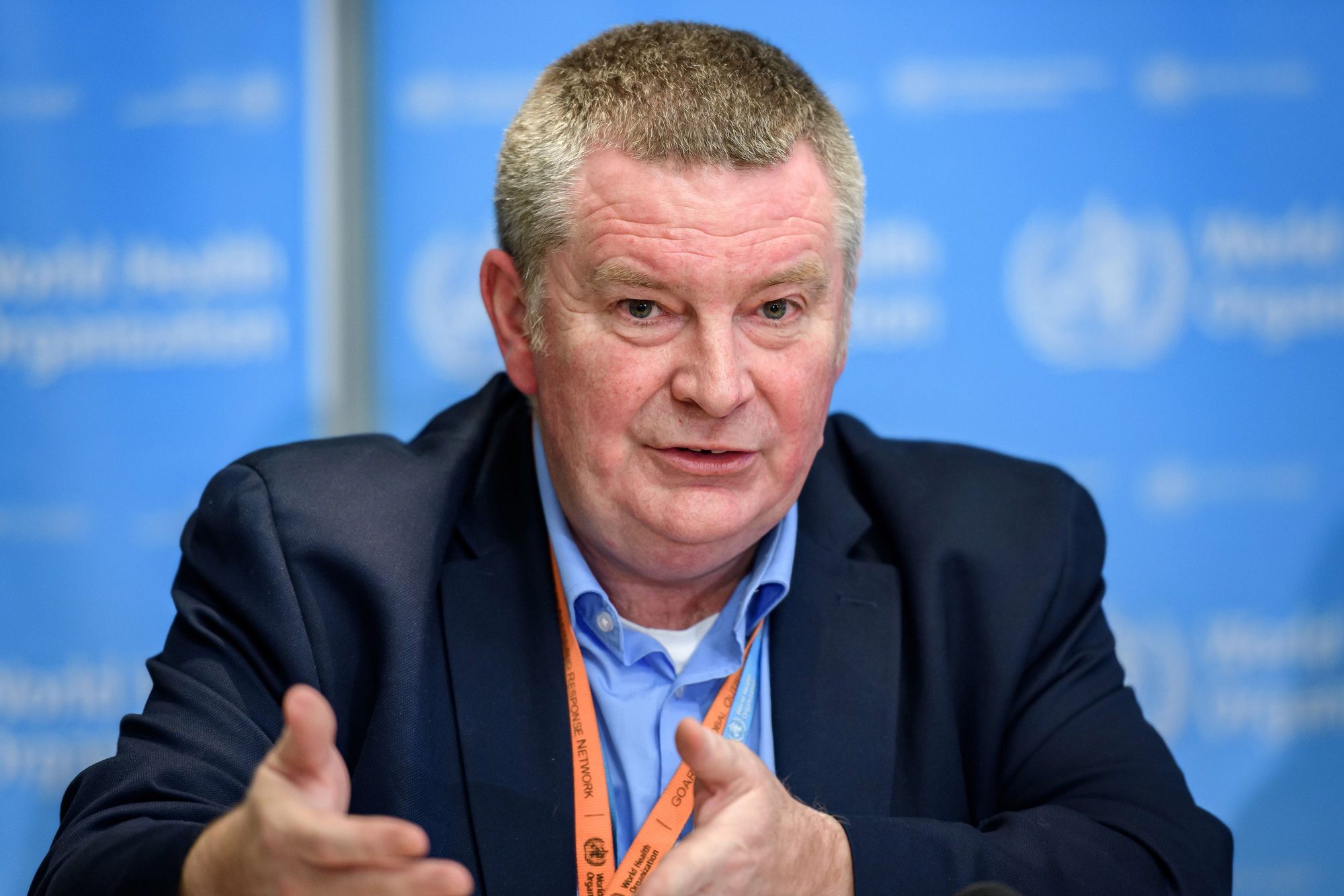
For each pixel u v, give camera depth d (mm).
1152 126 6969
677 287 3195
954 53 6969
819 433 3529
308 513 3576
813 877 2781
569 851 3301
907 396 7031
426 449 3973
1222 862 3344
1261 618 7000
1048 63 6953
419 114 7016
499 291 3730
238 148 6988
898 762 3613
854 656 3695
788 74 3463
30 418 7039
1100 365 7008
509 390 4289
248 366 7039
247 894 2354
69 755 7074
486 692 3463
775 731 3555
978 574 3850
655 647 3615
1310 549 7004
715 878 2484
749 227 3188
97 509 7066
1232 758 6969
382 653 3406
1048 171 6984
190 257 7016
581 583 3594
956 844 3029
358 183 7008
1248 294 7004
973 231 6996
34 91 6949
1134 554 7000
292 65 6961
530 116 3533
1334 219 6965
